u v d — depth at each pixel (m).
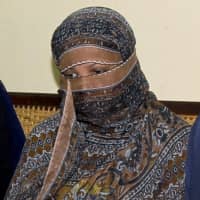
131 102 1.40
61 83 1.45
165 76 1.92
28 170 1.53
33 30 2.09
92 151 1.43
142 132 1.39
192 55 1.87
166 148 1.37
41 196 1.40
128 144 1.40
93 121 1.42
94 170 1.40
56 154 1.40
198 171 1.27
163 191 1.34
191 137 1.30
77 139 1.43
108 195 1.37
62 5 2.02
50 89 2.11
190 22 1.85
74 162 1.43
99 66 1.37
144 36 1.92
